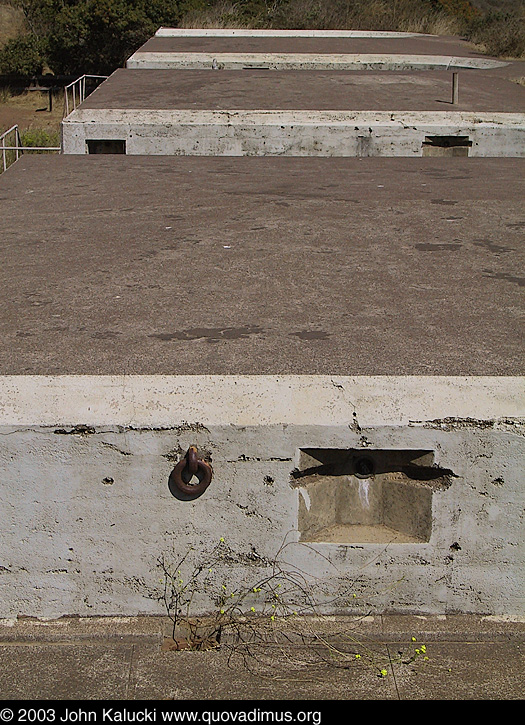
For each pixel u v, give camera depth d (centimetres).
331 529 341
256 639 329
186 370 348
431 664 317
